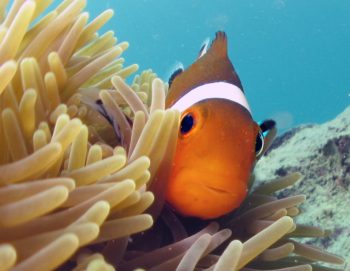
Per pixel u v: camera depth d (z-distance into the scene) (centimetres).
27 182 11
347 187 32
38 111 14
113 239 13
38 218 11
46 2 17
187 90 16
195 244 13
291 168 35
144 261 14
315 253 18
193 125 14
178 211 15
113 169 12
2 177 11
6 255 8
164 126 14
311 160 35
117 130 16
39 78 15
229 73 16
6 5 18
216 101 15
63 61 17
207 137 14
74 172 12
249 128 15
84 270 11
